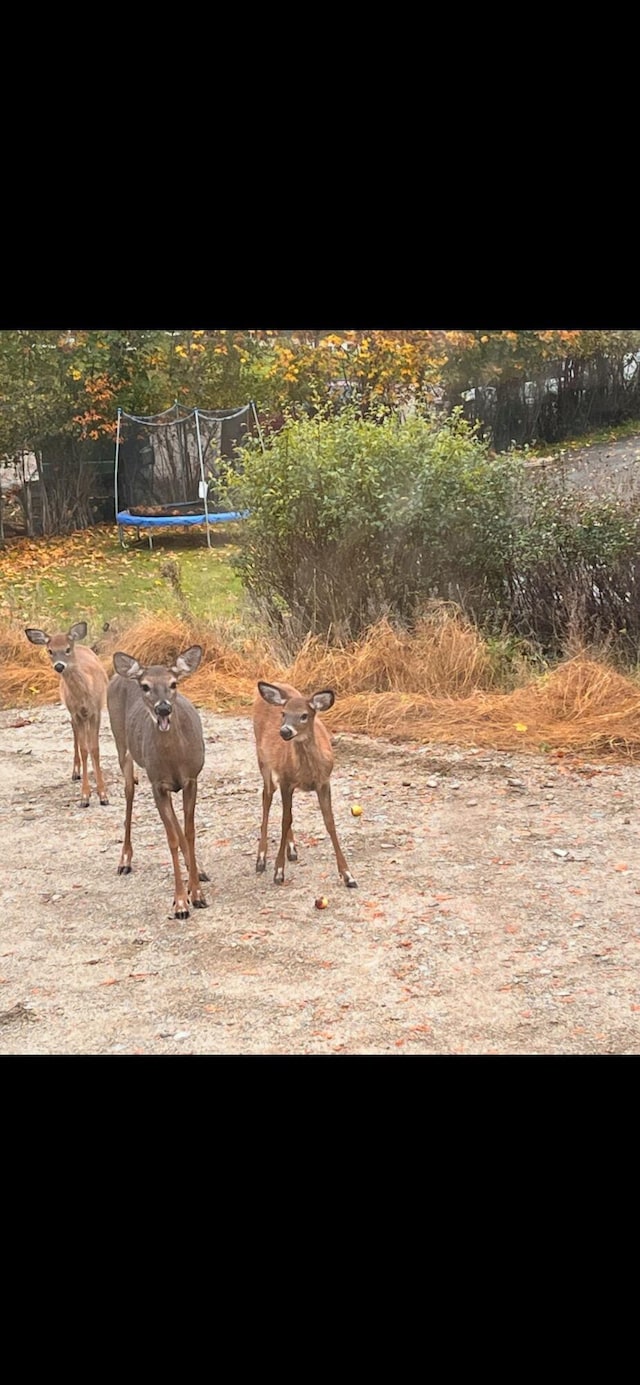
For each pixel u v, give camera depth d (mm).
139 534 21547
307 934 5902
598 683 9508
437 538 11125
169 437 22453
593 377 20406
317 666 10586
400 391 18953
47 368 21172
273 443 11984
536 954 5578
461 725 9281
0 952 5863
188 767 6184
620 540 10992
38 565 19078
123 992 5367
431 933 5848
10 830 7766
